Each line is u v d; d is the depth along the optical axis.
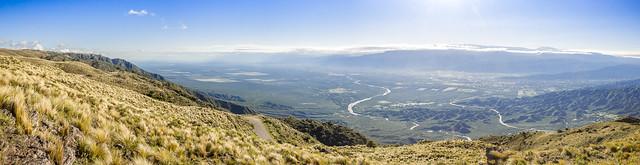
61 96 15.00
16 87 12.45
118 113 16.27
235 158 15.98
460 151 45.22
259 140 23.30
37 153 8.61
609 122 55.31
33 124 9.84
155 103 53.00
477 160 30.23
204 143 16.28
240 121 71.62
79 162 9.56
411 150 48.31
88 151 10.26
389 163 29.47
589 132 51.69
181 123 21.20
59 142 9.50
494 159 24.28
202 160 14.45
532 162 21.78
